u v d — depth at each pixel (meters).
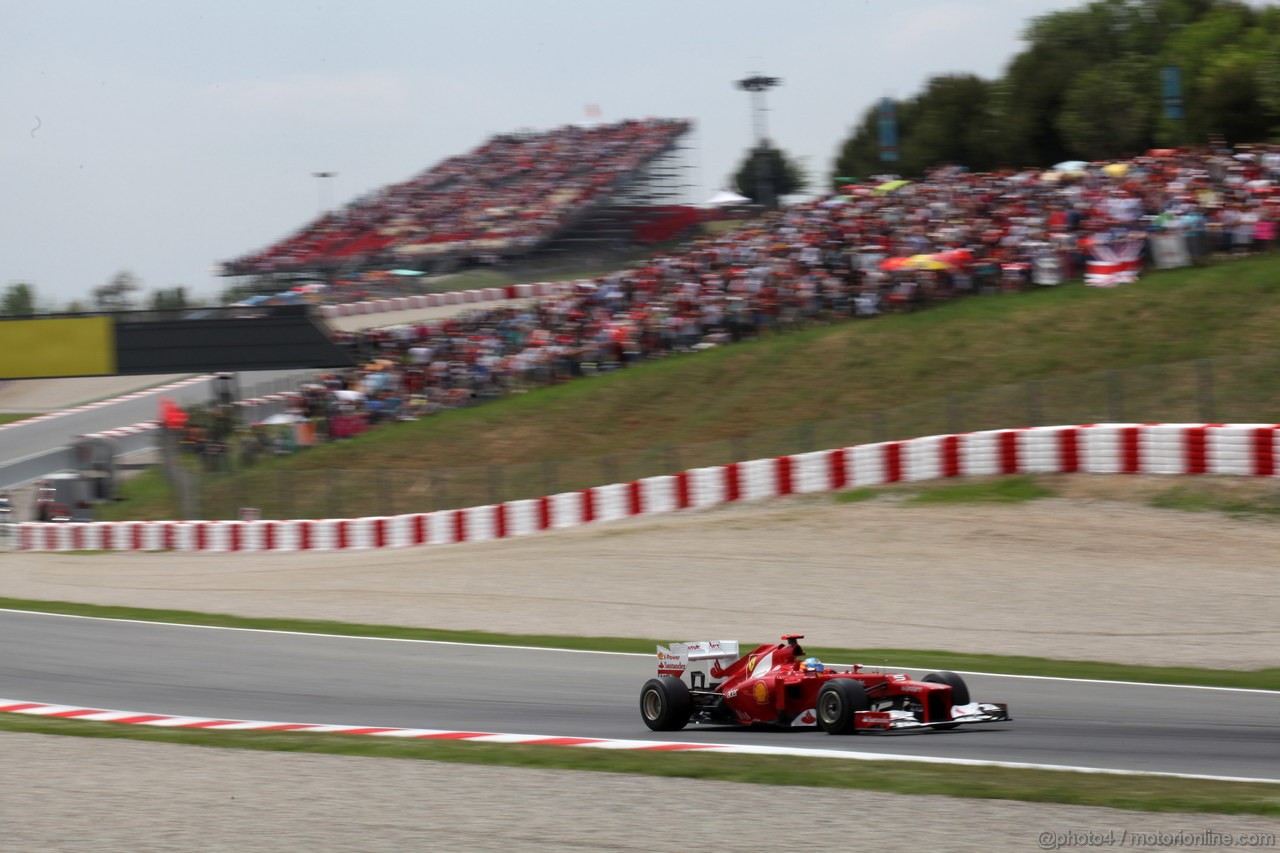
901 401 53.03
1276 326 48.28
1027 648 26.08
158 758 17.53
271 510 59.00
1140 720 18.92
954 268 60.50
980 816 12.55
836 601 31.56
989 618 28.83
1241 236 55.25
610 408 60.88
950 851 11.36
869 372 56.25
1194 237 55.97
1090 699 20.83
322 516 57.38
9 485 76.94
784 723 18.53
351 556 50.34
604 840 12.15
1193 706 19.97
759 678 18.80
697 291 66.69
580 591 35.69
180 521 61.00
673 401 59.91
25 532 63.84
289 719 21.97
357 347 72.00
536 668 26.12
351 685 25.17
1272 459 36.34
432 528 51.69
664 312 66.38
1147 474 38.62
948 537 36.69
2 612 37.94
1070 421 42.03
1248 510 35.34
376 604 36.59
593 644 28.73
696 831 12.37
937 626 28.44
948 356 55.03
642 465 50.66
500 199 118.06
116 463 75.56
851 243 65.06
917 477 42.69
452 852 11.88
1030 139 117.44
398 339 72.56
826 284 63.12
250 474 62.06
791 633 28.69
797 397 56.44
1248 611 27.92
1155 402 41.00
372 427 66.12
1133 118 104.44
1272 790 13.62
